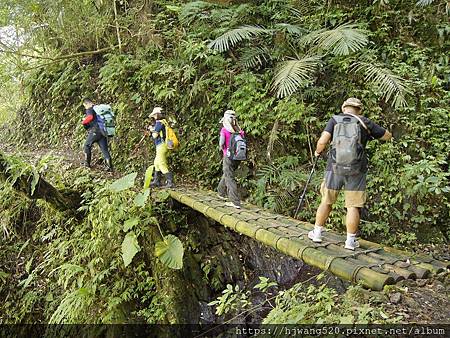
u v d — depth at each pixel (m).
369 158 5.30
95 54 8.27
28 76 9.02
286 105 5.73
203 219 5.47
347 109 3.28
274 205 5.45
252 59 6.22
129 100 7.21
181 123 6.80
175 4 7.50
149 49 7.14
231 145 4.82
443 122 5.11
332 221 5.11
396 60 5.56
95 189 5.41
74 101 8.28
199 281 5.02
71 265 4.66
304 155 5.86
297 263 5.21
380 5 5.89
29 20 6.85
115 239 4.85
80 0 7.11
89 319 4.59
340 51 5.13
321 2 6.59
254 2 7.02
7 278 5.38
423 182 4.65
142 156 6.78
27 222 5.86
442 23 5.60
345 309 2.52
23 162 4.92
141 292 4.87
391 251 3.32
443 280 2.91
